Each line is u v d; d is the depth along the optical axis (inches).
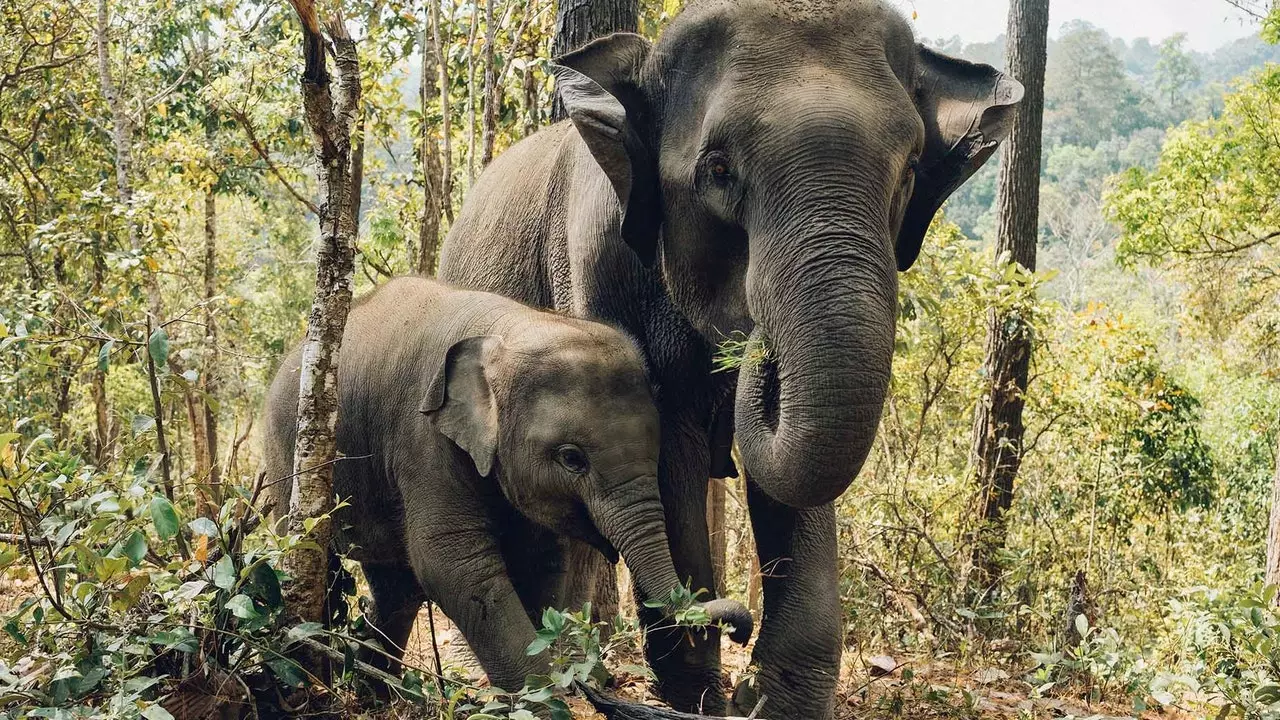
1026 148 490.9
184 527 173.5
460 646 258.8
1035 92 489.7
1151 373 538.3
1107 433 469.1
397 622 219.1
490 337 189.5
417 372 201.9
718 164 152.5
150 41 626.5
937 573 323.3
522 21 399.5
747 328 160.6
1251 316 872.3
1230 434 776.9
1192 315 898.1
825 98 145.9
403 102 563.8
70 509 152.9
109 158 607.5
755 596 316.5
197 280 824.9
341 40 171.5
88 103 580.1
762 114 147.3
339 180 173.2
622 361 183.2
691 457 190.9
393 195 510.6
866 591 294.2
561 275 211.0
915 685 233.1
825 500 140.9
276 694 168.4
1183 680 205.9
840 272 137.9
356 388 210.7
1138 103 4195.4
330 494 176.6
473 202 255.3
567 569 211.6
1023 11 487.5
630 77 170.6
